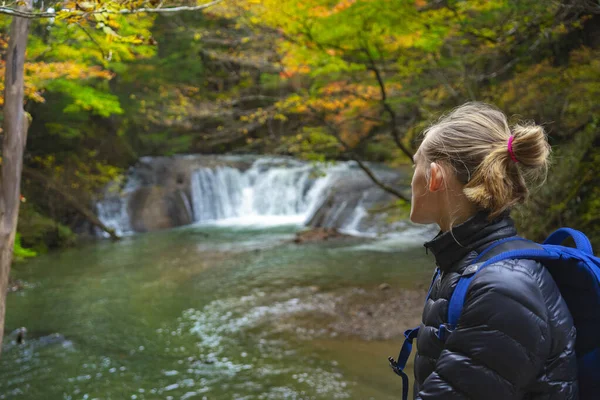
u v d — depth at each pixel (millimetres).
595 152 7406
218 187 19188
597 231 6777
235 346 6621
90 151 17062
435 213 1252
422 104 9680
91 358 6367
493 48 7781
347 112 9742
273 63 10164
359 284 9203
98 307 8547
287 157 19812
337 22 7184
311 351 6297
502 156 1135
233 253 12547
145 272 10984
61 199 15656
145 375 5848
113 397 5344
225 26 13969
